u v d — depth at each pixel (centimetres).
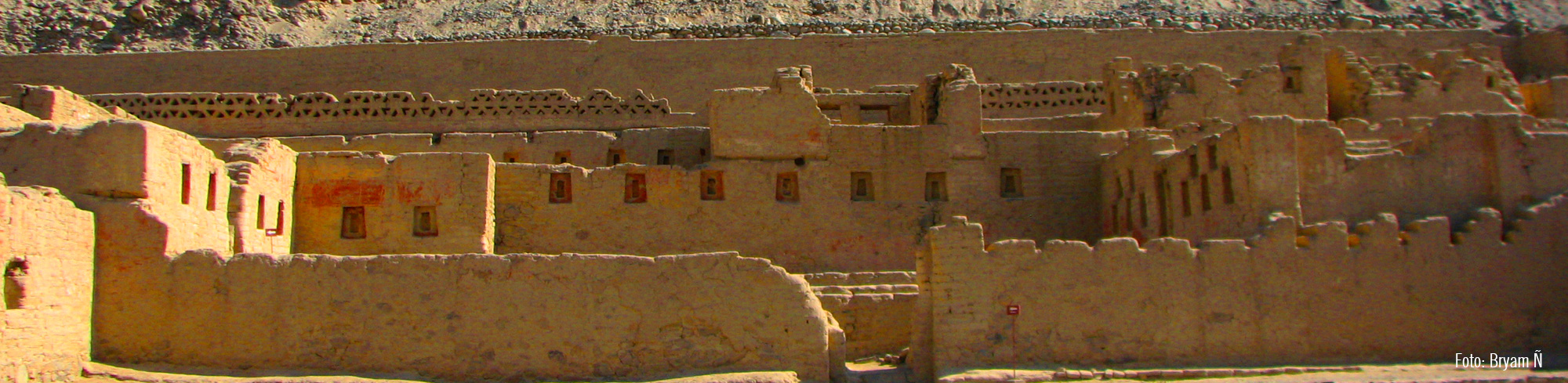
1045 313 1806
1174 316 1823
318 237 2222
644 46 3791
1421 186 2109
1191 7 5097
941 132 2556
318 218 2230
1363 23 4550
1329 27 4575
